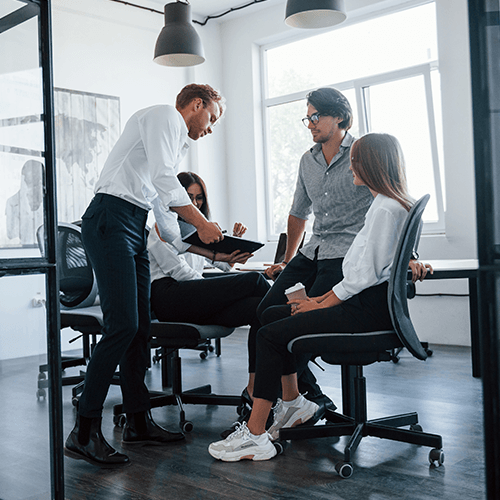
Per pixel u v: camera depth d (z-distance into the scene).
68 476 2.05
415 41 5.35
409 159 5.32
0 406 1.46
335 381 3.54
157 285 2.64
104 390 2.12
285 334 2.08
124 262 2.13
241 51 6.56
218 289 2.55
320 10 3.48
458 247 4.90
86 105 5.48
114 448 2.33
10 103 1.50
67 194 5.29
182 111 2.48
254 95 6.49
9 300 1.49
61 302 3.14
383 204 1.99
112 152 2.25
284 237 4.16
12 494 1.49
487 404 1.07
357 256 2.02
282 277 2.63
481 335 1.07
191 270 2.72
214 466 2.12
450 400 3.01
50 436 1.59
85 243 2.18
